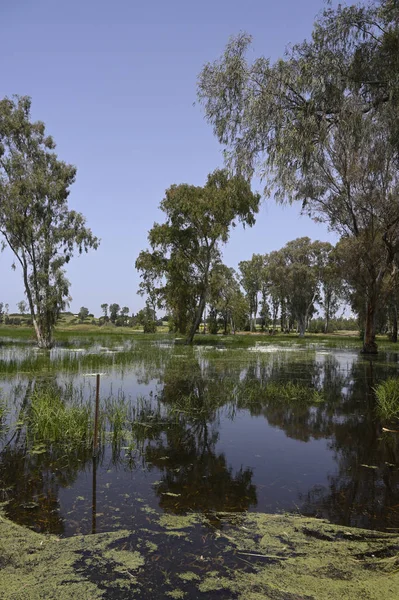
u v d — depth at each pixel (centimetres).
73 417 793
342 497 506
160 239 3578
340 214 2431
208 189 3269
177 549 379
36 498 494
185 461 636
